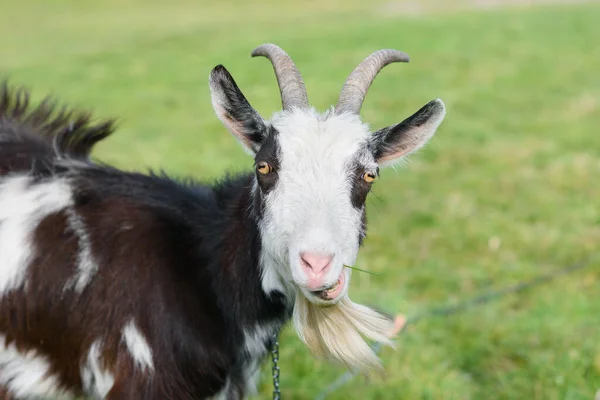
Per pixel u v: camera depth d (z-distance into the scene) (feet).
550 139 35.96
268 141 11.24
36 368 12.00
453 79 50.01
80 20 85.81
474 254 23.25
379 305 19.52
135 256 11.60
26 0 106.32
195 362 11.59
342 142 11.08
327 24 74.74
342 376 16.65
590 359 16.88
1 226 11.89
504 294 20.62
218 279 11.78
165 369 11.46
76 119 14.29
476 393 16.25
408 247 23.67
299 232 10.32
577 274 21.74
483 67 53.72
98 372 11.67
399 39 63.87
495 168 31.45
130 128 38.09
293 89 11.97
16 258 11.69
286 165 10.93
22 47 63.87
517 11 83.71
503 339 18.11
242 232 11.74
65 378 11.96
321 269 10.05
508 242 23.90
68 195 12.03
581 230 24.85
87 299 11.52
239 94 11.47
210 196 12.51
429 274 21.68
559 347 17.54
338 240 10.37
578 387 15.94
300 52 57.57
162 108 42.55
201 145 34.96
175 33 70.69
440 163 32.30
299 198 10.62
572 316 18.99
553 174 30.42
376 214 26.32
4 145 12.75
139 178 12.53
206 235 11.96
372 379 16.40
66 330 11.63
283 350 17.58
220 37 66.49
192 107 42.86
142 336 11.40
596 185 29.09
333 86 46.11
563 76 50.72
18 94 14.20
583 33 67.00
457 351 17.78
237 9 98.12
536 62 55.31
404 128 11.71
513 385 16.29
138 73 51.83
